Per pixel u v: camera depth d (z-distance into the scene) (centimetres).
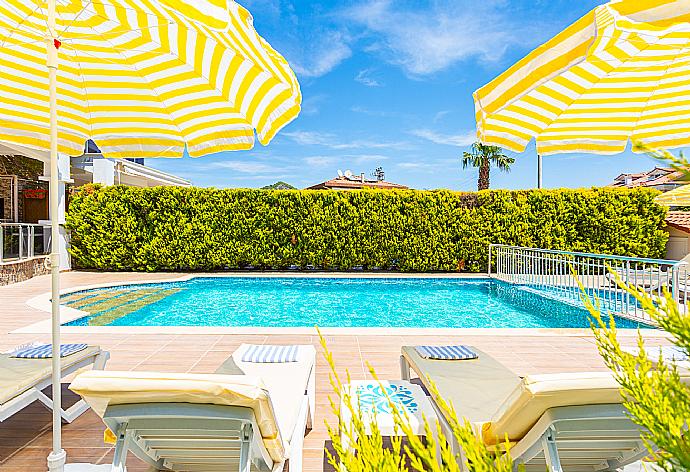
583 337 730
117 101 419
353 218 1745
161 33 340
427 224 1745
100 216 1669
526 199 1736
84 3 315
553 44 284
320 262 1758
